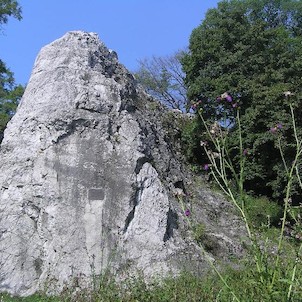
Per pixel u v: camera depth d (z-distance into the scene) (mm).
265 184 25906
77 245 16984
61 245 16969
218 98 6750
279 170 24578
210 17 29859
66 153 18031
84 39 21125
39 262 17141
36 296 15164
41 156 18094
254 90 26297
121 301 9727
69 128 18297
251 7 36531
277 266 5219
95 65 20797
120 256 16922
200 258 17141
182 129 25781
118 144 18469
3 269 17062
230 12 29672
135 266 16781
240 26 29016
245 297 6305
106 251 16984
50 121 18406
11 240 17406
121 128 18828
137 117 20844
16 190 18031
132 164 18156
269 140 24875
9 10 34969
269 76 27172
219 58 28625
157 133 23141
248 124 25609
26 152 18406
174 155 24062
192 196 21891
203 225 19172
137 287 10617
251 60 27922
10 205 17859
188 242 17859
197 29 30047
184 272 14750
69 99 18734
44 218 17422
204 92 27656
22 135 18750
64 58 20031
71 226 17188
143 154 18562
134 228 17500
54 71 19641
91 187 17688
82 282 16047
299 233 6453
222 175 5781
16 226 17578
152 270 16562
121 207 17625
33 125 18688
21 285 16797
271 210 21562
